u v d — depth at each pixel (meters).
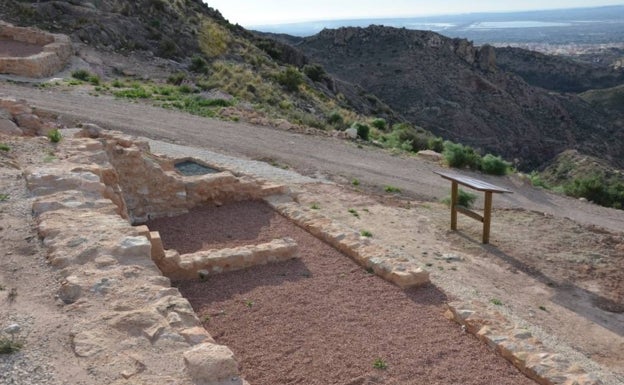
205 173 13.98
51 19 35.34
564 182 47.25
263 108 26.58
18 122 13.42
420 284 8.77
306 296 8.22
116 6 41.50
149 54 35.94
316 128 25.11
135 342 5.12
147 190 11.56
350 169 18.75
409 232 12.76
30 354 4.86
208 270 8.80
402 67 102.62
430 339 7.16
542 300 9.77
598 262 11.59
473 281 10.07
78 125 18.30
